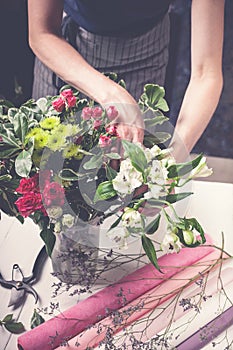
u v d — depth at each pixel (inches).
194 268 35.2
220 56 44.3
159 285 34.4
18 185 31.9
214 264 35.1
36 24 43.4
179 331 32.0
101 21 42.8
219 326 32.4
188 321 32.6
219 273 35.2
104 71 44.6
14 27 43.6
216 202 41.6
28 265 36.9
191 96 45.6
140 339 31.6
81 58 44.4
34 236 38.9
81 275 33.6
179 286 34.3
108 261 34.0
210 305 33.4
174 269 34.9
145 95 36.4
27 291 35.5
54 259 34.6
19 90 45.6
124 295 33.7
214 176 47.9
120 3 41.9
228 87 45.2
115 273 34.8
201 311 33.1
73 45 44.1
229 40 43.8
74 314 32.9
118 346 31.4
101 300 33.5
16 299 35.1
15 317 34.2
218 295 34.0
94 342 31.8
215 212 40.9
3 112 37.9
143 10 42.2
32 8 42.9
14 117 31.0
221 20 43.3
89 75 44.6
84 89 45.1
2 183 31.8
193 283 34.7
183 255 35.7
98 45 43.7
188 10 43.1
